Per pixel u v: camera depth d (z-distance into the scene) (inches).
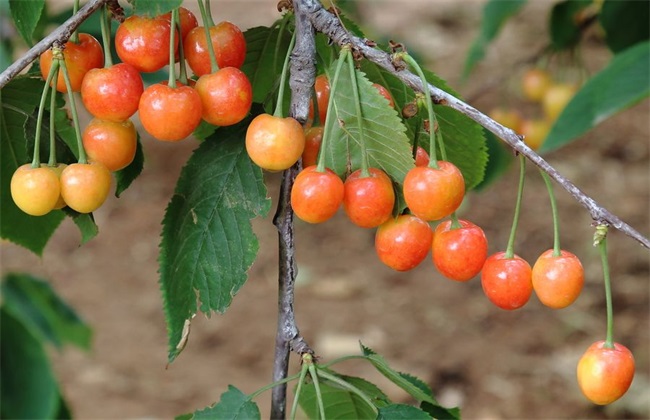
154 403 296.7
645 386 300.5
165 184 429.1
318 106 102.3
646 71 148.4
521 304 95.4
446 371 313.3
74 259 382.6
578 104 150.4
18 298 174.9
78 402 295.1
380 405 106.3
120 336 333.4
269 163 90.3
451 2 574.2
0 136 112.0
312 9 93.4
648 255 374.0
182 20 97.4
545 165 85.1
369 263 378.9
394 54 90.7
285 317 99.3
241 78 93.0
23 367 158.4
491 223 402.0
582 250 381.1
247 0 559.8
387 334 331.3
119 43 93.3
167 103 89.3
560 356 320.2
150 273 373.1
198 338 333.4
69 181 91.6
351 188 90.9
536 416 291.0
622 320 338.0
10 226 124.1
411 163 92.8
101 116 92.7
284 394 101.3
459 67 486.3
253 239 98.7
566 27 219.5
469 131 106.6
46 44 89.2
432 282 366.6
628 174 427.5
